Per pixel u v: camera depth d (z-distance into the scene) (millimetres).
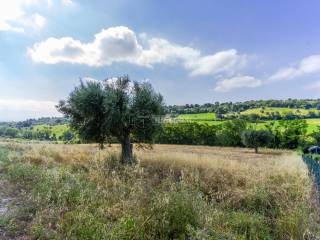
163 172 10656
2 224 4965
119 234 4465
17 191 7367
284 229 5539
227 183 9266
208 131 65750
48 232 4609
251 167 12414
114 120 14000
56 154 15656
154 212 5219
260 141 42250
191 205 5348
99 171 8828
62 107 15492
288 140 59531
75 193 6562
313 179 9336
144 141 15781
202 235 4465
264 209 7238
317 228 5219
